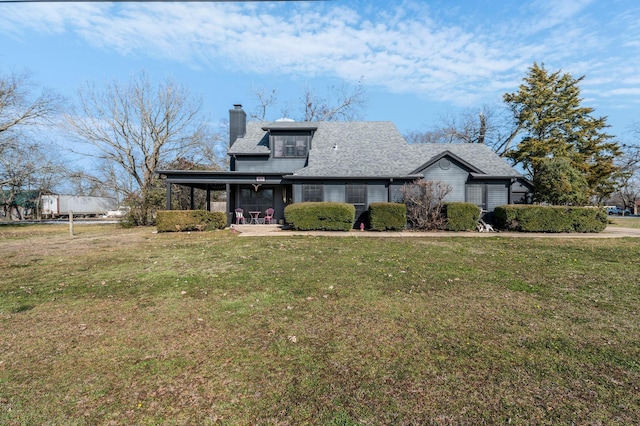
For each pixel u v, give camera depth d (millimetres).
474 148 20000
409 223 16281
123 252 9312
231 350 3320
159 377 2836
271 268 7012
